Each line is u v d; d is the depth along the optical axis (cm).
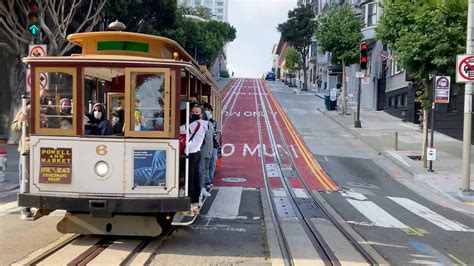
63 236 835
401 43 1795
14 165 1655
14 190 1311
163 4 2781
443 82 1736
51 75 775
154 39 841
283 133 2725
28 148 791
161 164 770
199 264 706
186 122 792
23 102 812
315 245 829
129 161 766
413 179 1706
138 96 771
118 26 879
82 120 771
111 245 789
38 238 820
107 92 892
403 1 1848
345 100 3634
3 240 805
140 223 800
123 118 820
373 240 893
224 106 3997
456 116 2559
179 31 3048
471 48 1417
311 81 7756
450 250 849
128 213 784
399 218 1109
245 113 3609
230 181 1532
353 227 992
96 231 800
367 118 3434
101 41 845
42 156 771
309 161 1961
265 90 5981
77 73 771
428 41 1712
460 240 929
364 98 4381
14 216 990
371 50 4203
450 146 2342
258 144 2347
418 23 1744
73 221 805
